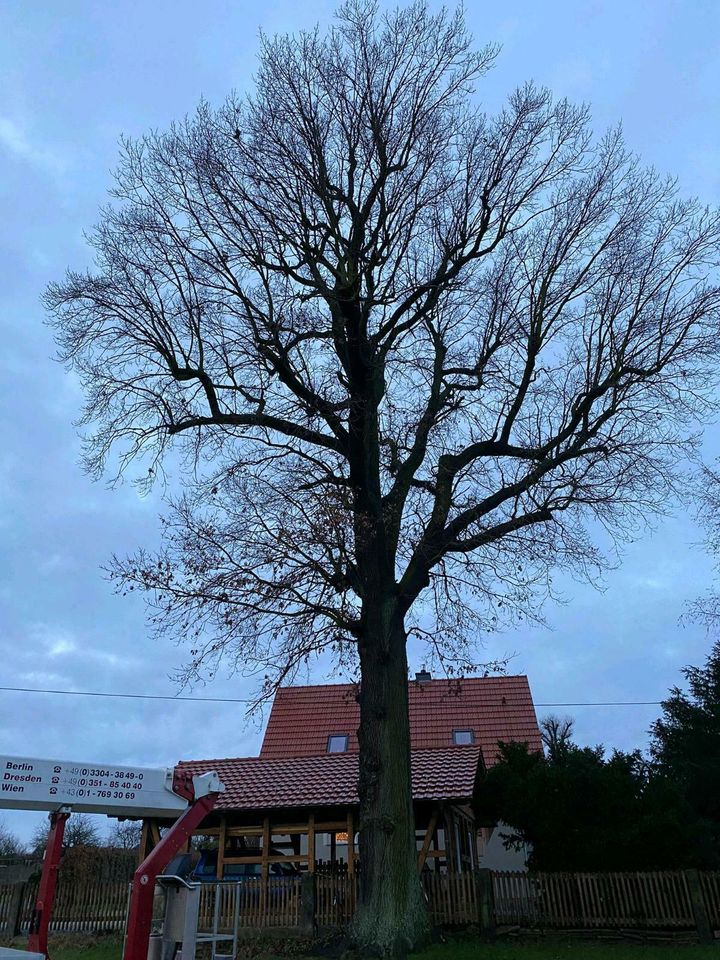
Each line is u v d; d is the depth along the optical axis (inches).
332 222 655.8
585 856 636.7
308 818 737.0
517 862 954.7
